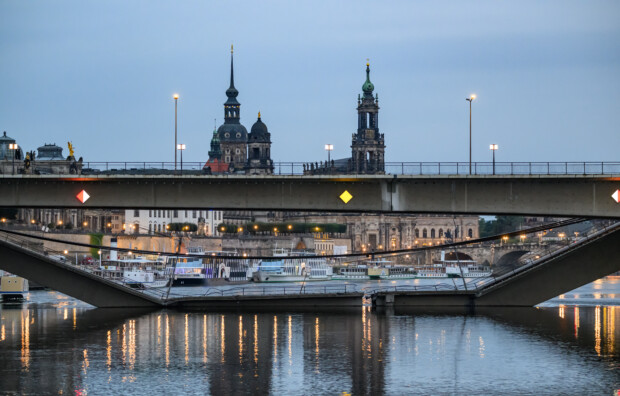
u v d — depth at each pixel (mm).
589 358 124375
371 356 126062
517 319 166500
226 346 133750
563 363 120875
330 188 129250
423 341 138875
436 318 168000
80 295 180375
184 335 144250
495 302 186875
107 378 111000
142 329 151250
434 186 128375
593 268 175625
